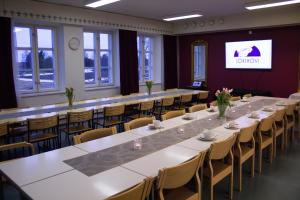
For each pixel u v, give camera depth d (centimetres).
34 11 545
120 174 189
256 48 739
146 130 307
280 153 418
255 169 357
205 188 303
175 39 902
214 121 348
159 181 183
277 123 443
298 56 676
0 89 528
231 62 792
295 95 598
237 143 293
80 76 655
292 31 678
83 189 167
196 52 877
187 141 264
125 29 735
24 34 595
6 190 300
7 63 532
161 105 546
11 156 403
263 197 286
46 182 177
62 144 466
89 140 283
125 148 245
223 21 749
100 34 744
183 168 193
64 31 613
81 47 650
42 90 631
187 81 909
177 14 700
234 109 429
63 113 410
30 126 361
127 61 760
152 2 569
